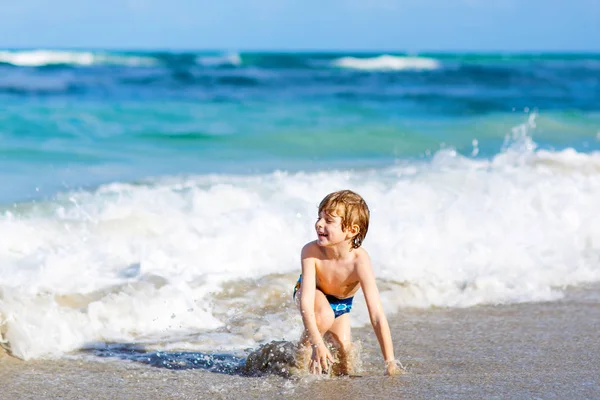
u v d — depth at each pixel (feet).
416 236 23.76
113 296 17.75
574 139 55.36
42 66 134.10
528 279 21.90
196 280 19.62
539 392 13.05
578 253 24.22
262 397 12.81
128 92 90.27
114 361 14.92
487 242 23.99
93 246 21.71
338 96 93.81
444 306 19.80
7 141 47.32
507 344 16.56
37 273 19.19
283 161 41.70
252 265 21.20
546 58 293.84
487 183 30.01
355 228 14.16
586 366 14.87
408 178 31.60
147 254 21.26
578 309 19.74
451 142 51.85
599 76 167.32
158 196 27.48
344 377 13.98
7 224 23.08
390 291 20.11
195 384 13.52
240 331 16.96
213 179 32.60
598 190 30.53
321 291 14.69
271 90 102.47
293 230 23.59
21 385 13.39
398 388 13.25
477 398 12.68
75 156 42.01
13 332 15.64
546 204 27.81
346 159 42.78
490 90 121.90
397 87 121.19
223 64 164.86
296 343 14.78
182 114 67.00
